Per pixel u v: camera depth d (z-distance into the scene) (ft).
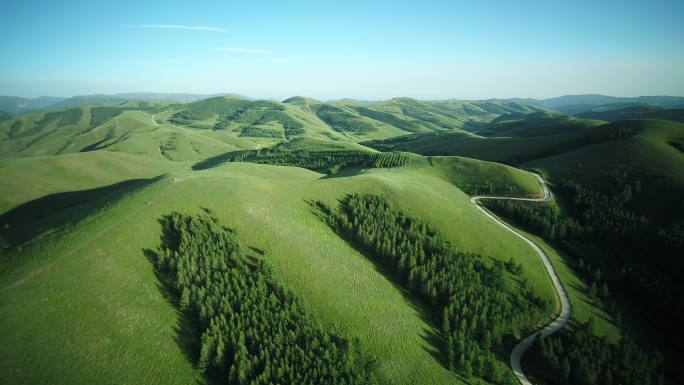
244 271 262.26
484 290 308.19
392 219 368.07
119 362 197.67
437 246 342.64
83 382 184.24
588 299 343.46
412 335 260.83
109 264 248.52
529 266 366.02
